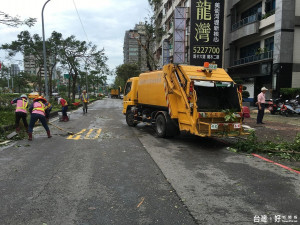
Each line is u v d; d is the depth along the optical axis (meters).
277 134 9.53
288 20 18.20
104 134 10.09
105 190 4.27
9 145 7.89
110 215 3.40
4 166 5.64
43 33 19.19
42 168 5.50
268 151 6.91
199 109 7.73
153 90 10.05
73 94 31.72
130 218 3.33
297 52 18.53
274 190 4.29
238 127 7.75
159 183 4.61
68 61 28.50
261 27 21.38
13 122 11.48
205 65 8.04
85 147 7.64
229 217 3.36
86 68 31.34
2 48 24.33
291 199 3.93
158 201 3.85
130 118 12.43
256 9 23.55
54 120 15.41
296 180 4.78
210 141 8.79
